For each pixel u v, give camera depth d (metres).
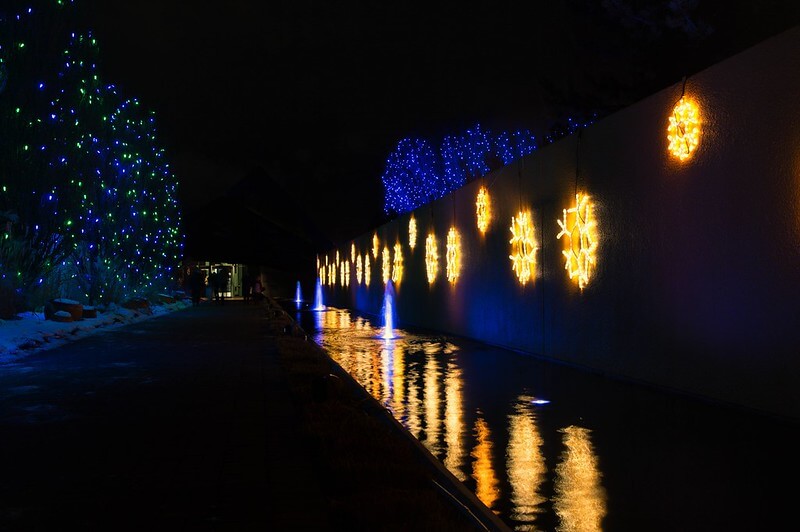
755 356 8.21
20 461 5.62
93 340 17.08
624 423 7.85
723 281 8.77
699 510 4.93
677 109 9.58
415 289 25.59
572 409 8.72
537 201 14.48
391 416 7.51
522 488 5.48
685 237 9.54
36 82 17.36
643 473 5.85
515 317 15.78
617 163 11.32
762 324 8.10
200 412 7.72
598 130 11.96
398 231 28.47
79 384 9.83
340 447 5.76
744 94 8.38
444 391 10.21
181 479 5.12
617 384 10.73
